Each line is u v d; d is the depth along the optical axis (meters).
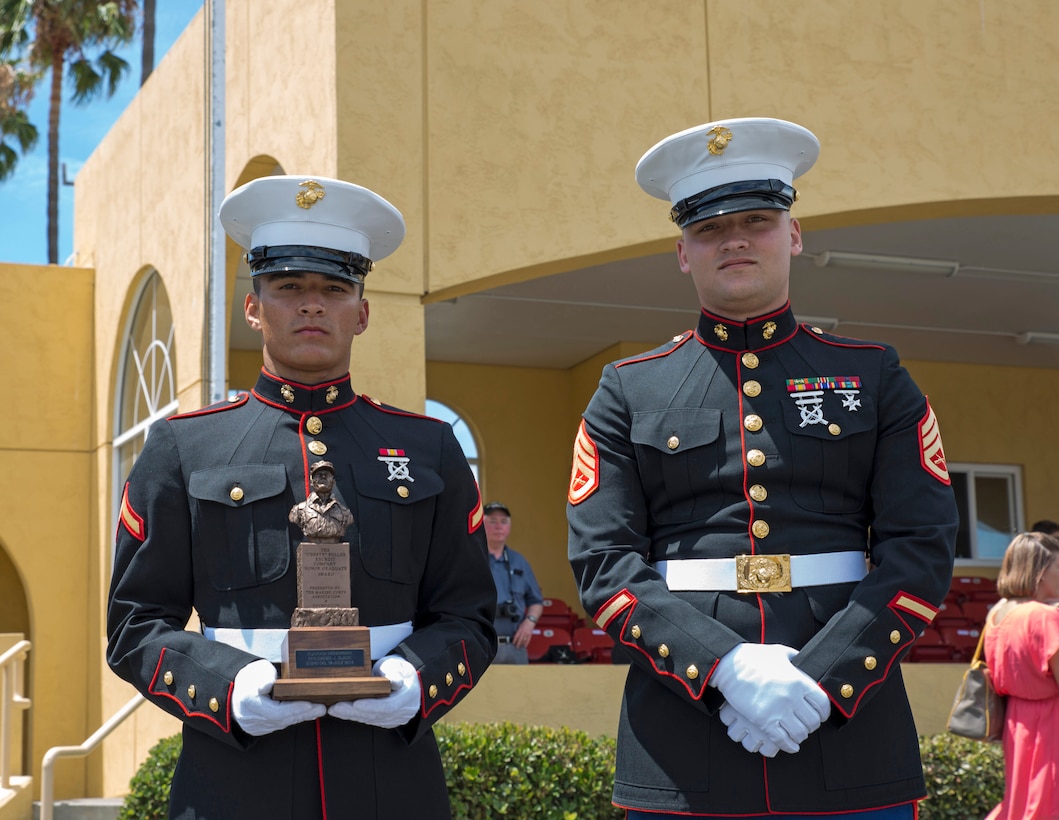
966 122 8.12
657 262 10.27
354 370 7.16
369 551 2.93
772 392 3.07
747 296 3.10
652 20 7.84
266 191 3.03
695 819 2.88
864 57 8.05
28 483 12.18
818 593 2.92
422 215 7.39
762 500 2.97
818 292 11.12
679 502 3.06
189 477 2.98
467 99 7.53
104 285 12.19
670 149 3.13
